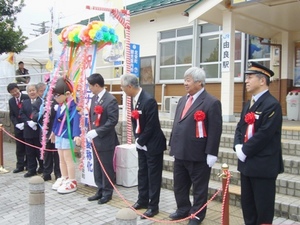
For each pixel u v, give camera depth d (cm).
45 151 662
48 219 473
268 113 346
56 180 653
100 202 529
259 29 909
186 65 1156
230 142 636
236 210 479
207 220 448
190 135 416
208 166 420
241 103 1016
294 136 628
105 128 527
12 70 1325
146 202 498
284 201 452
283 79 953
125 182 609
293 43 952
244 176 370
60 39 627
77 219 471
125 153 607
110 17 761
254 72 359
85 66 601
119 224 253
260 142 344
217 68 1079
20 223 468
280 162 363
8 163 845
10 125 1143
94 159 554
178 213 449
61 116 594
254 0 694
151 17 1234
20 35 1102
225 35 795
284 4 720
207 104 413
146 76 1270
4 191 614
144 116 468
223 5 773
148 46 1254
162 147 470
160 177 474
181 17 1143
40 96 699
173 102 909
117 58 750
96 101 550
